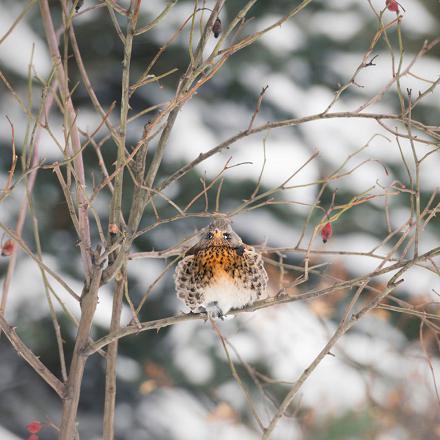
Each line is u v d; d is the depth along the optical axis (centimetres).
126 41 418
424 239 1516
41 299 1449
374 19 1619
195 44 1514
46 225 1501
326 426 921
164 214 1488
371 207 1535
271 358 1298
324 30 1630
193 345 1461
